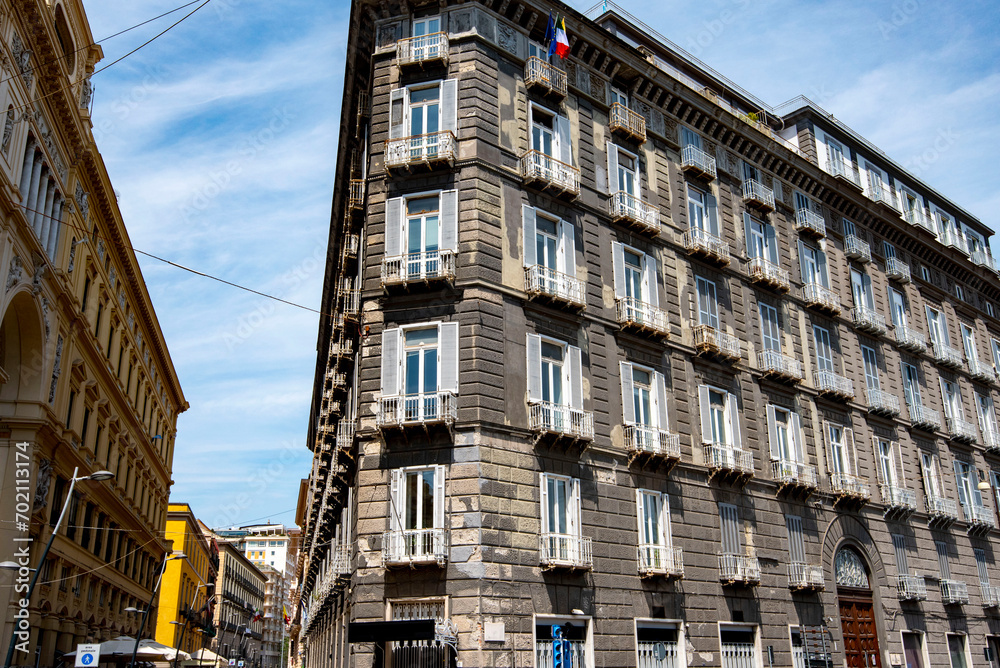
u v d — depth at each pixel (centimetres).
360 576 2384
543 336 2723
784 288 3750
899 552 3891
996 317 5600
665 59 3981
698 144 3666
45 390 3234
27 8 2817
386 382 2533
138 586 5616
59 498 3638
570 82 3156
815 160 4372
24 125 2902
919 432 4378
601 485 2716
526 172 2841
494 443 2456
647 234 3225
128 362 5209
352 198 3250
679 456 2934
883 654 3556
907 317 4666
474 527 2338
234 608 11994
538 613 2383
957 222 5528
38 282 3086
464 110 2798
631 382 2938
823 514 3550
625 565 2686
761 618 3061
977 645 4138
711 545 2998
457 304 2580
